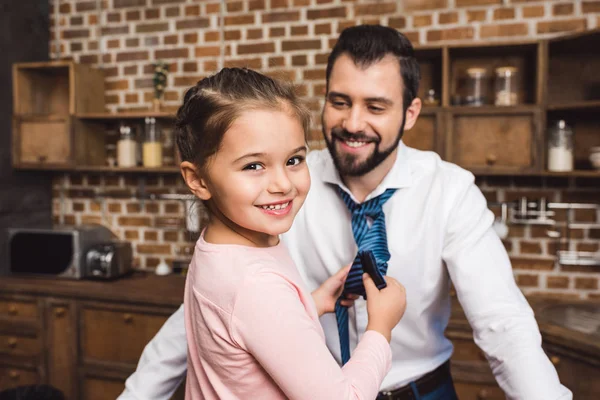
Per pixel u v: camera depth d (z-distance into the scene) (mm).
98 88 2994
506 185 2582
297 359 625
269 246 753
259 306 639
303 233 1247
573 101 2463
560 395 904
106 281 2689
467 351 2150
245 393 684
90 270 2703
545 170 2281
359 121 1047
